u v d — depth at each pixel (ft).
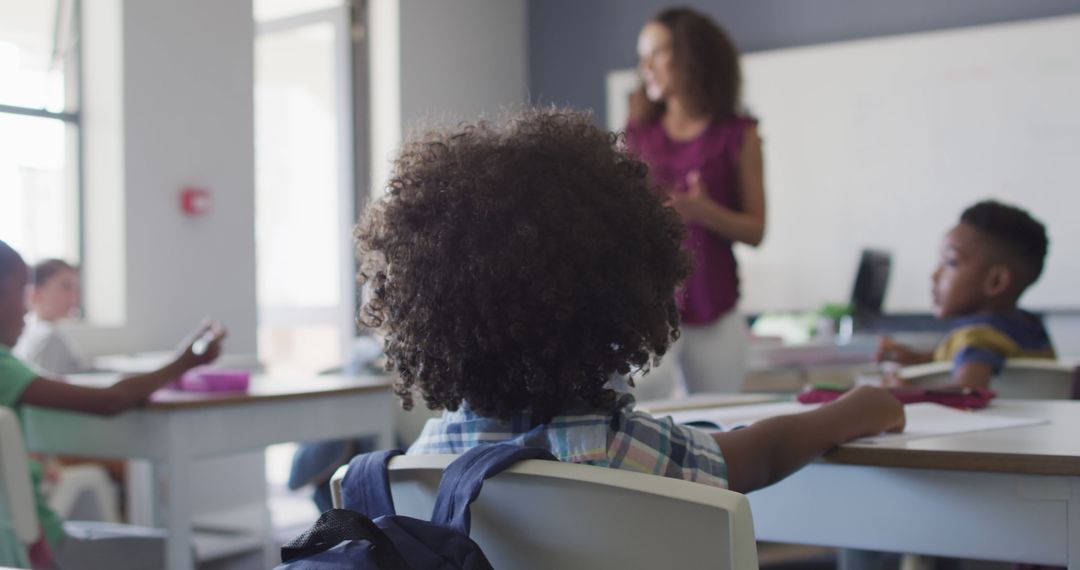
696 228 8.07
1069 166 15.47
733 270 8.20
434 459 2.46
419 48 17.74
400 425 8.50
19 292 6.52
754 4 17.83
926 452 3.22
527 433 2.62
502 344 2.51
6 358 6.41
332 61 17.48
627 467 2.63
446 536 2.19
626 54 19.12
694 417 4.27
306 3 17.63
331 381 8.29
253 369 11.68
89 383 7.79
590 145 2.71
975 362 5.91
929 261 16.24
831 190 16.83
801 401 4.75
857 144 16.69
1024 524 3.14
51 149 12.44
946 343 6.56
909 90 16.38
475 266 2.49
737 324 8.22
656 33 8.39
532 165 2.58
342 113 17.40
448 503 2.27
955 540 3.25
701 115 8.40
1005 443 3.35
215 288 13.24
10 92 12.16
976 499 3.21
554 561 2.29
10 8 12.19
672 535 2.13
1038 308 15.58
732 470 2.92
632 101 8.82
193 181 13.03
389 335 2.73
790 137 17.11
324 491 7.98
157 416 6.61
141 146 12.50
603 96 19.33
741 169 8.32
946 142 16.15
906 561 4.95
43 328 10.80
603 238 2.53
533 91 19.90
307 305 17.31
